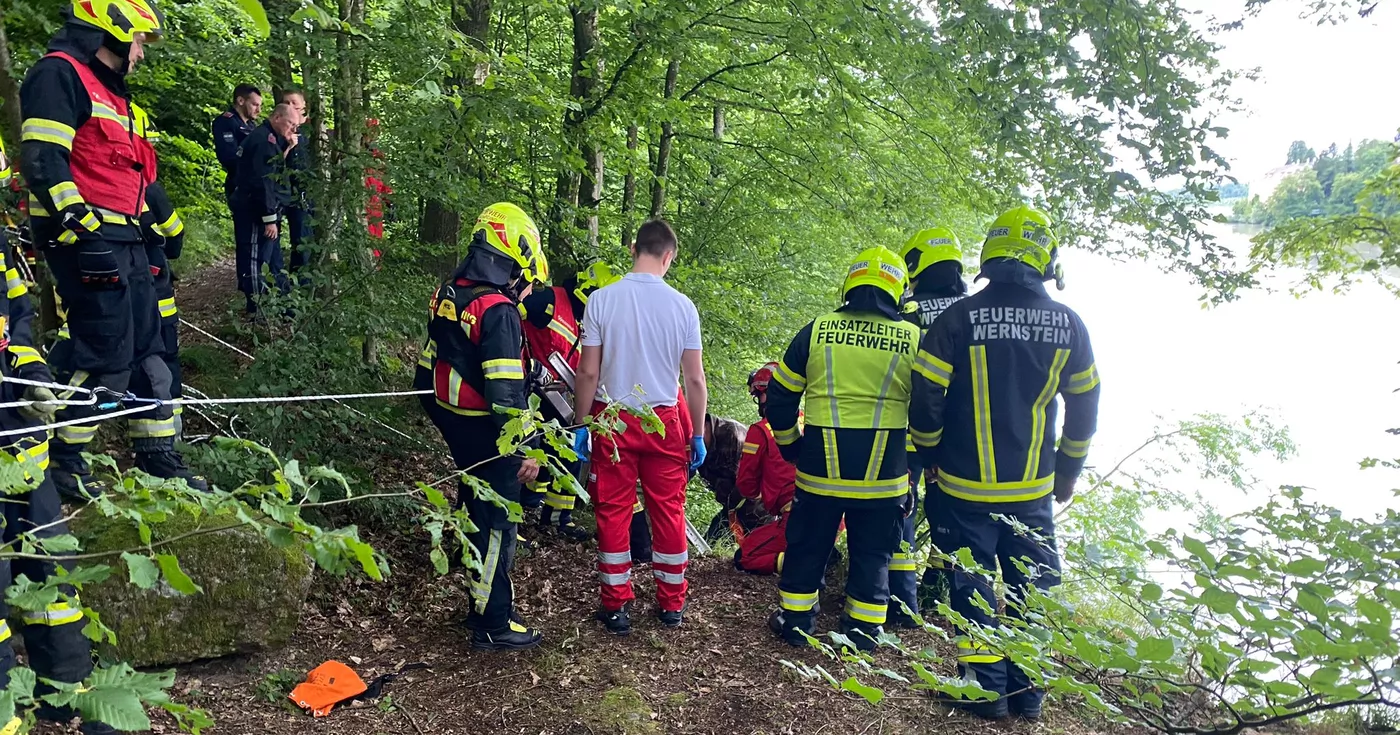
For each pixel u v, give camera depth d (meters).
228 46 4.32
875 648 3.73
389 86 4.65
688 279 7.09
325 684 3.14
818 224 8.88
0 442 2.26
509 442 2.26
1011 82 4.44
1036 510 3.28
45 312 3.50
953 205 7.38
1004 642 1.92
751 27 6.00
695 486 7.48
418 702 3.15
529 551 4.48
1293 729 2.39
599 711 3.13
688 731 3.09
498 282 3.29
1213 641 1.65
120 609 2.94
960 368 3.25
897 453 3.58
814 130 6.96
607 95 5.66
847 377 3.55
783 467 4.48
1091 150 4.48
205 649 3.09
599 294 3.62
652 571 4.52
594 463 3.71
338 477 1.60
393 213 4.80
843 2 5.10
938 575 4.34
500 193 4.96
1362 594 1.59
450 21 4.73
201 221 9.09
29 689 1.21
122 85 3.06
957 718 3.27
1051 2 4.16
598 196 6.43
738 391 8.27
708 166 8.34
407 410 5.30
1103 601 3.62
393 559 4.04
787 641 3.78
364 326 4.25
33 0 3.69
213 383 4.82
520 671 3.38
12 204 3.38
